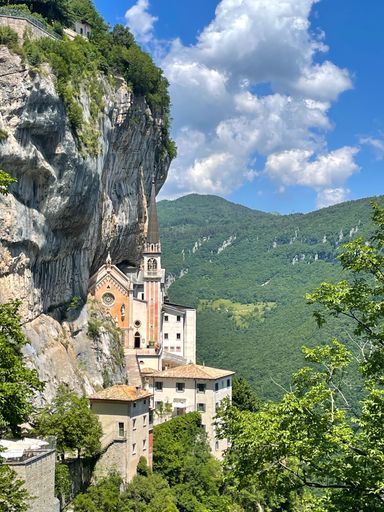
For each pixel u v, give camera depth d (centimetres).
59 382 7862
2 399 3116
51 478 4481
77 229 8919
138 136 11525
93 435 6066
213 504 7094
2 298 7081
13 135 6925
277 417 2448
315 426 2373
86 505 5619
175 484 7369
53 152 7656
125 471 6638
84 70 8900
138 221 12606
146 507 6294
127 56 10781
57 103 7525
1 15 7656
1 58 6938
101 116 9225
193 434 8494
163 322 13850
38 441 5056
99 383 9300
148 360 11744
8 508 3250
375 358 2481
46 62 7506
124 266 13275
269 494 2595
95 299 10769
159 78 12006
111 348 10038
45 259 8306
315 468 2341
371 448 2289
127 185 11931
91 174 8638
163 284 14325
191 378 9325
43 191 7744
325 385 2473
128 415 6794
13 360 3297
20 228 7262
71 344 9169
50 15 10725
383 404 2355
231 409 2725
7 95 6881
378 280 2577
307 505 2447
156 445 7556
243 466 2458
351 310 2606
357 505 2233
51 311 8862
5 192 3238
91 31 11394
